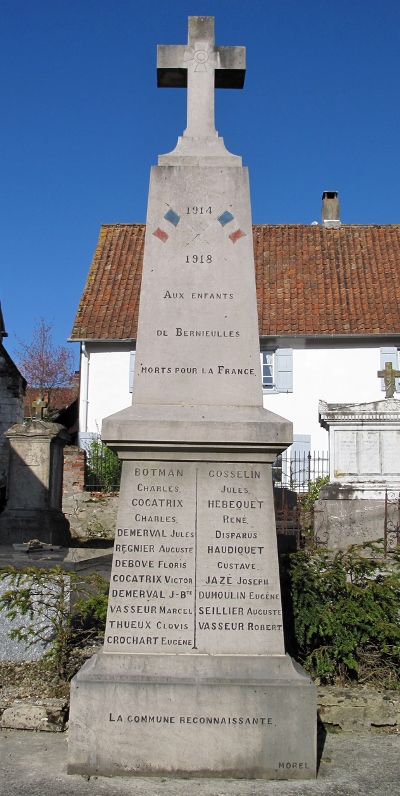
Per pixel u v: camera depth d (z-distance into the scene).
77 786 4.70
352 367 22.64
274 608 5.23
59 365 48.03
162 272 5.75
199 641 5.18
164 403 5.56
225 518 5.32
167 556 5.27
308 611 6.39
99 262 25.19
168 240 5.80
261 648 5.18
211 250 5.79
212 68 6.17
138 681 4.98
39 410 16.17
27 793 4.57
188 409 5.49
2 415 20.02
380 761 5.15
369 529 12.36
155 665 5.08
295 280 24.30
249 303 5.72
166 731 4.93
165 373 5.61
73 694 4.96
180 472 5.36
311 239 26.02
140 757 4.91
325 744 5.46
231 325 5.68
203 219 5.83
